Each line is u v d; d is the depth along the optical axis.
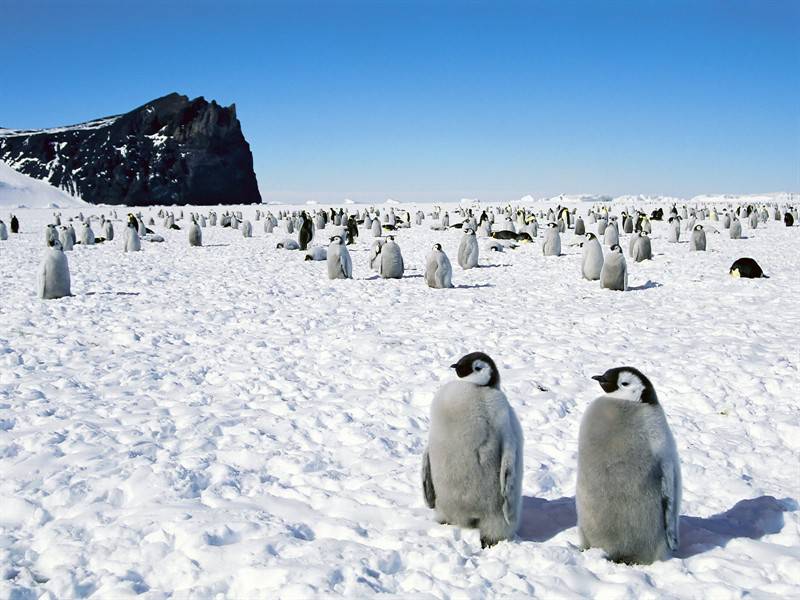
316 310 14.96
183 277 21.52
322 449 6.66
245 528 4.84
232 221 59.16
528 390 8.52
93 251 32.62
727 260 24.50
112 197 156.50
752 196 161.25
